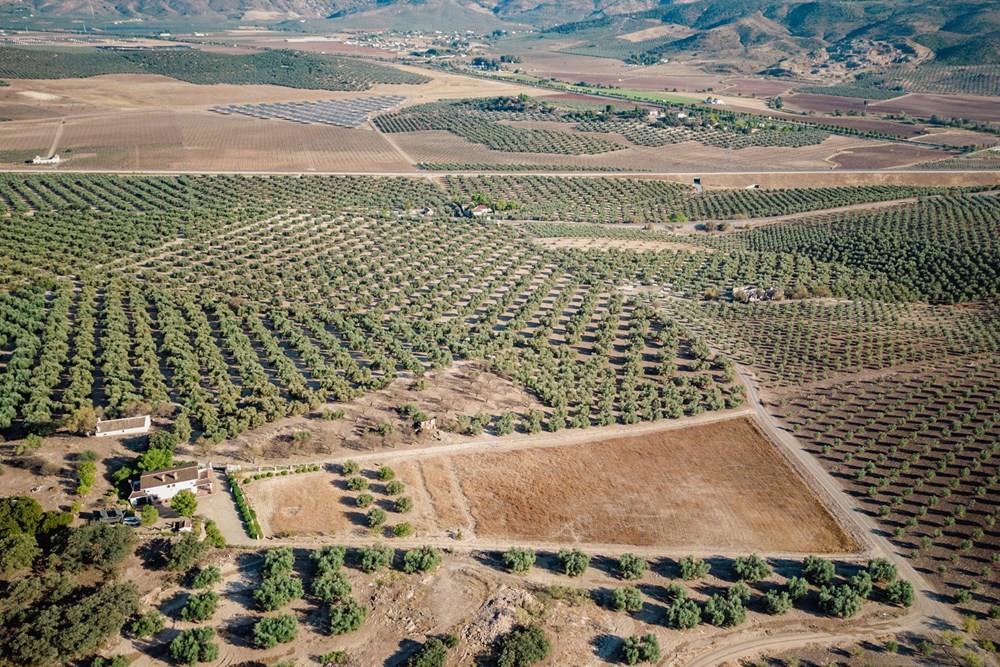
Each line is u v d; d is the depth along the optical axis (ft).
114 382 609.83
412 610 418.72
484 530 483.51
